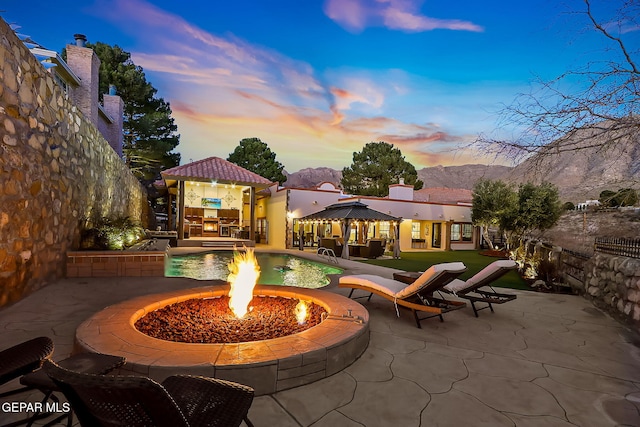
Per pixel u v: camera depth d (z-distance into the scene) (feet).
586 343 13.34
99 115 55.01
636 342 13.60
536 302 20.54
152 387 3.83
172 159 91.20
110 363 6.63
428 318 16.17
